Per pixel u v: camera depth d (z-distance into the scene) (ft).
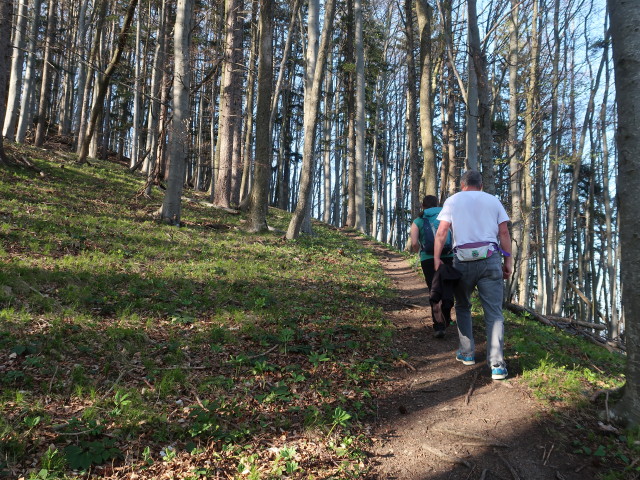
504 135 48.21
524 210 50.26
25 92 68.33
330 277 30.66
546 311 69.36
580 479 9.15
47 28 71.61
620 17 10.59
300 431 10.89
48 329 14.38
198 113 102.89
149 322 16.53
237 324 17.80
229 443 10.00
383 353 16.52
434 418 11.83
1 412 9.84
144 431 10.15
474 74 31.73
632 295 10.58
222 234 40.45
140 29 77.25
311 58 47.47
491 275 13.43
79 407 10.77
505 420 11.34
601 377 14.25
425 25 44.16
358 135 74.23
